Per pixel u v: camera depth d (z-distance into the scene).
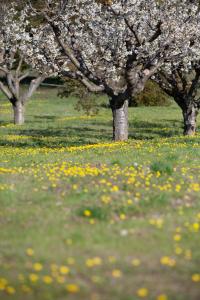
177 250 11.68
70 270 10.70
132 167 20.44
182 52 37.28
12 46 57.72
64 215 14.34
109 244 12.16
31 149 35.62
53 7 36.22
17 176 19.75
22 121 67.06
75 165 22.23
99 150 29.36
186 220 13.86
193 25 36.84
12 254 11.60
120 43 37.41
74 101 95.62
